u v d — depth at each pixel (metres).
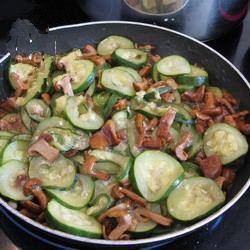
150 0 0.46
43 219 0.35
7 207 0.33
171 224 0.35
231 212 0.39
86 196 0.36
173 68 0.44
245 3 0.50
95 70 0.43
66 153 0.38
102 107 0.41
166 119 0.39
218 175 0.37
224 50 0.52
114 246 0.32
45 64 0.44
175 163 0.37
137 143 0.38
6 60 0.43
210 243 0.37
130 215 0.34
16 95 0.42
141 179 0.36
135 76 0.44
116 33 0.47
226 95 0.43
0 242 0.36
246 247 0.37
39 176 0.36
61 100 0.40
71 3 0.53
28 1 0.53
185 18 0.48
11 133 0.40
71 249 0.35
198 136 0.40
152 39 0.46
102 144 0.38
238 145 0.38
